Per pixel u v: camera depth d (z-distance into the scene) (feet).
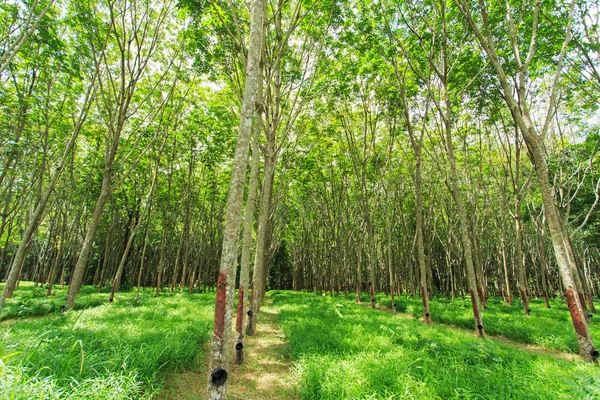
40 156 37.99
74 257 79.10
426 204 68.18
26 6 28.14
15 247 84.58
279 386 16.76
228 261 12.03
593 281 104.73
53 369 12.57
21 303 36.65
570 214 56.49
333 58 36.29
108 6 30.89
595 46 28.76
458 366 16.57
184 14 27.76
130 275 83.82
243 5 29.27
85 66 33.30
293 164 53.11
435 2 31.50
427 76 37.22
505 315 40.14
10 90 34.45
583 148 44.75
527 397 12.91
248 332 27.76
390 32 32.99
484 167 58.03
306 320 30.55
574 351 25.38
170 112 42.96
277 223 78.02
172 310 34.53
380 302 58.44
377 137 56.34
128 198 67.05
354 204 69.92
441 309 44.70
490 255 78.07
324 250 89.04
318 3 28.73
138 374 13.73
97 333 19.38
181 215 76.07
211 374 11.21
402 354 18.63
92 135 45.85
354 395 13.17
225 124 43.04
